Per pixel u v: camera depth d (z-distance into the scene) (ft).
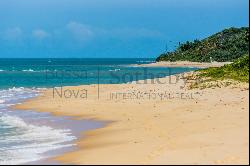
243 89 117.50
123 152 62.64
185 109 97.76
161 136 72.18
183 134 70.90
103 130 85.25
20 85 231.09
